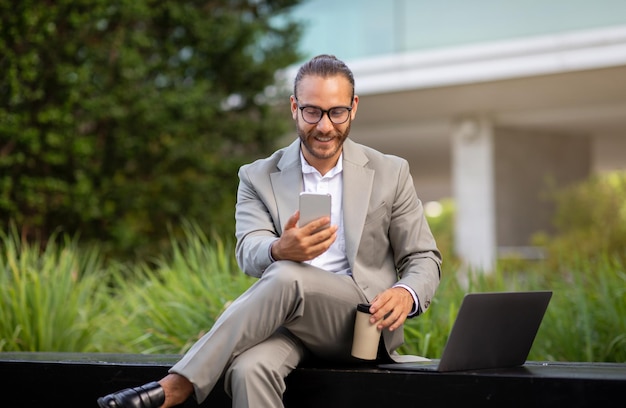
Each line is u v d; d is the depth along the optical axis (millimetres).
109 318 4438
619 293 4262
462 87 11055
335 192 2740
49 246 5066
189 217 8195
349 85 2619
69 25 7438
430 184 22688
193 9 8422
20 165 7445
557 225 10914
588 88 10859
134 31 8070
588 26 10141
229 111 8812
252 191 2801
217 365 2461
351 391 2535
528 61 10391
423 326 3859
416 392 2447
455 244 12648
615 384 2227
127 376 2826
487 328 2467
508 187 12828
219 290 4238
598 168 17875
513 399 2330
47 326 4188
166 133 8086
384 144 14719
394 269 2785
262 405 2467
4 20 6934
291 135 11016
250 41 8570
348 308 2578
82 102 7457
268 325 2482
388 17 11281
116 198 7902
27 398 2982
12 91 6980
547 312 4164
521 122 12664
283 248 2486
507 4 10617
